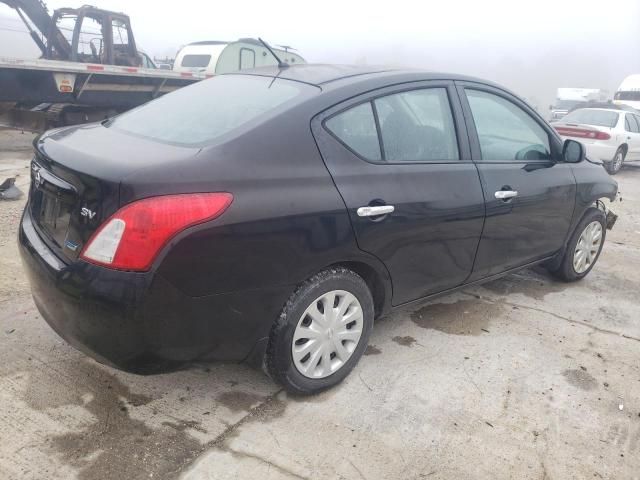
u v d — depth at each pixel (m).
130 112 3.23
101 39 12.55
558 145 4.08
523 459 2.51
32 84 9.45
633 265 5.34
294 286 2.54
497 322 3.84
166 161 2.24
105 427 2.52
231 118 2.65
